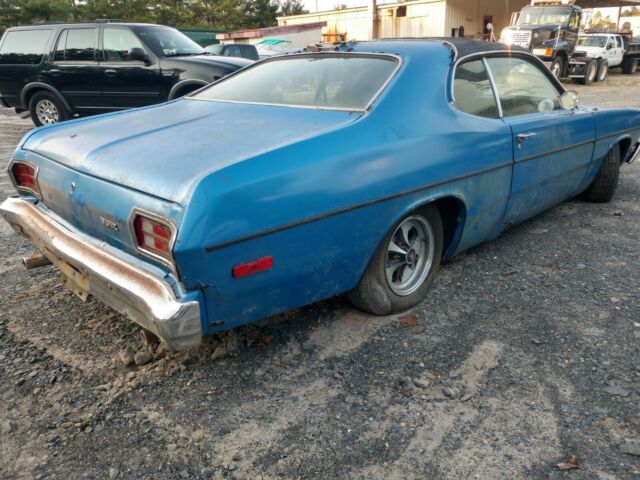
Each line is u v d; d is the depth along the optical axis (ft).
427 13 76.43
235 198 6.62
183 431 7.16
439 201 10.03
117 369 8.39
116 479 6.42
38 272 11.71
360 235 8.20
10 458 6.71
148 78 26.40
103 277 7.18
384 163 8.30
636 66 83.20
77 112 28.91
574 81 67.21
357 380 8.16
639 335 9.31
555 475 6.45
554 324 9.70
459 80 10.36
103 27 27.07
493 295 10.76
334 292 8.45
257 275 7.09
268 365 8.50
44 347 8.94
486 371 8.36
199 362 8.55
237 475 6.48
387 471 6.54
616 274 11.72
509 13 85.05
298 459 6.72
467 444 6.94
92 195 7.59
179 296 6.55
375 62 9.99
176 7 133.59
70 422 7.29
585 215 15.72
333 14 86.48
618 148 16.02
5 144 27.76
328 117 8.73
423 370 8.39
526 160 11.53
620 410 7.51
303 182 7.30
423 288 10.27
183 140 8.09
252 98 10.46
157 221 6.59
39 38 28.68
